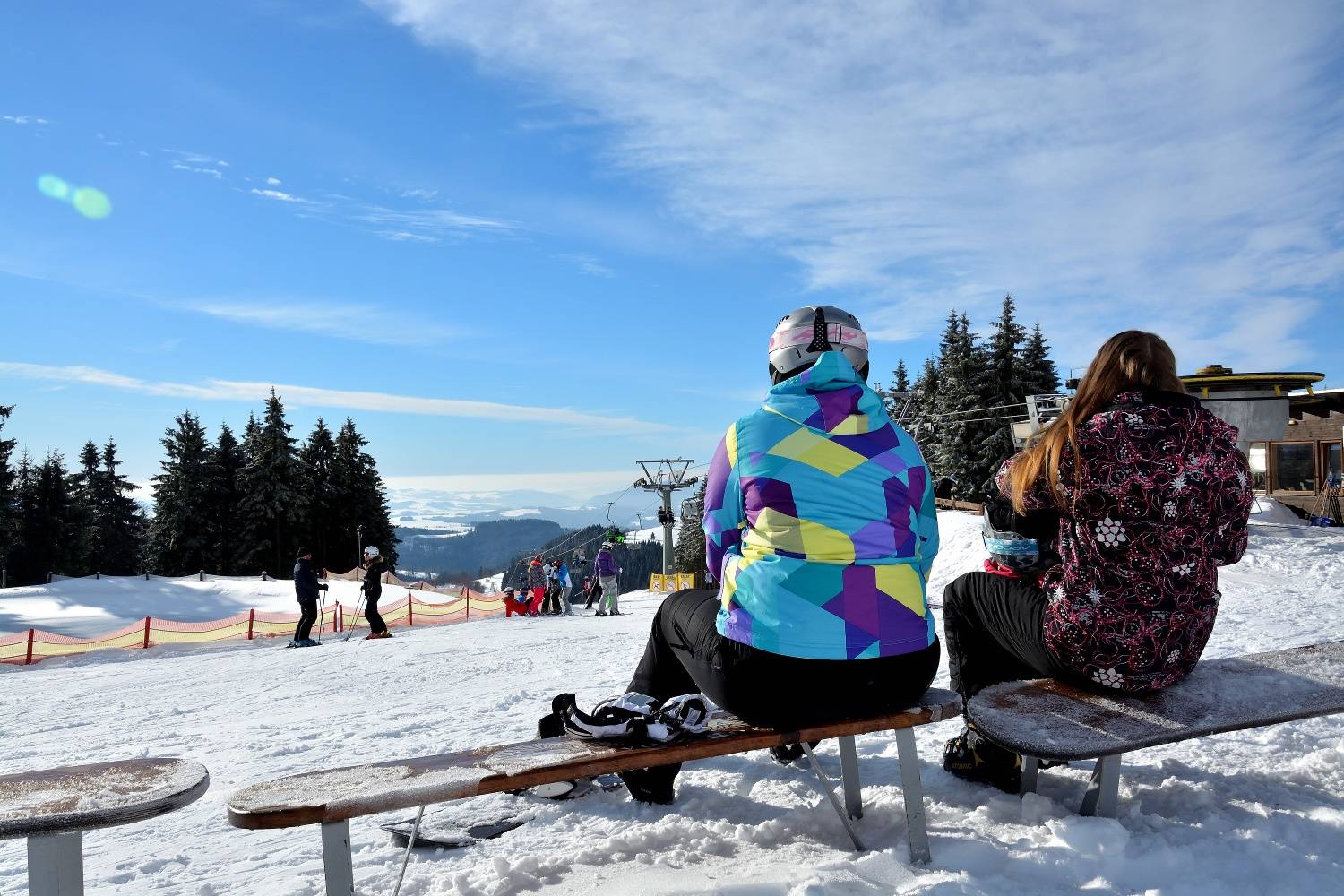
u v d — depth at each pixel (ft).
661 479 144.05
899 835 9.37
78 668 44.96
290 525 212.84
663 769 10.97
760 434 8.68
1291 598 35.47
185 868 10.15
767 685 8.30
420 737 18.24
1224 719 8.32
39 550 211.00
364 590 60.23
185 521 211.00
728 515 9.00
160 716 24.58
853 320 9.48
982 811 9.80
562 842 9.89
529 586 90.63
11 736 22.44
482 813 11.22
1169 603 8.71
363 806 6.80
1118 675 8.91
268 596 114.73
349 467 227.40
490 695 24.02
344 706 24.03
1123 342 9.17
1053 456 9.00
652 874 8.59
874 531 8.40
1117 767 9.07
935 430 156.87
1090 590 8.89
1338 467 71.97
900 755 8.49
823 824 9.91
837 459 8.45
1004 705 8.93
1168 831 8.68
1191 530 8.70
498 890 8.54
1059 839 8.55
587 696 22.27
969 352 149.38
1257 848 8.10
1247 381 61.93
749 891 7.75
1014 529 10.04
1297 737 12.52
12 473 191.21
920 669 8.56
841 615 8.16
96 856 10.83
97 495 243.40
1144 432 8.70
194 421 214.90
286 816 6.59
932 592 46.78
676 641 9.78
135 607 105.40
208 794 14.17
